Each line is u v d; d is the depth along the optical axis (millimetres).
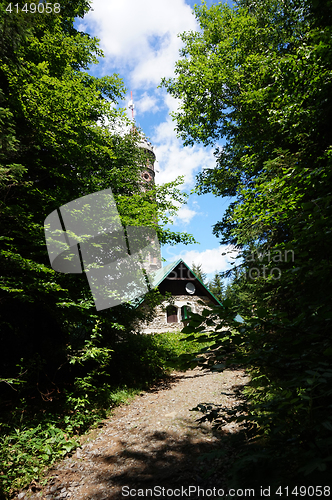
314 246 1726
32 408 5480
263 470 1264
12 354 6309
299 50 5312
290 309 3424
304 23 8797
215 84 11328
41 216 6477
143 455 4254
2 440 4148
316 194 2623
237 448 1475
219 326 1485
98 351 6168
